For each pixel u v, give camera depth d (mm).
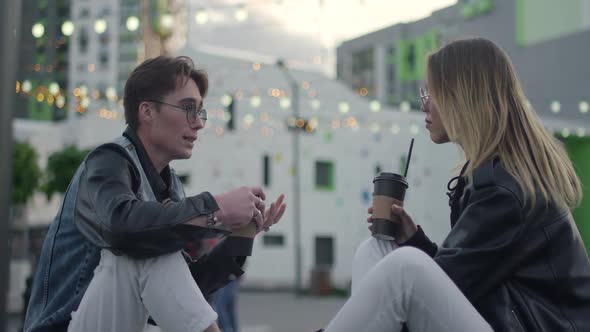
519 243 1692
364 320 1604
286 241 23453
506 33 22531
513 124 1841
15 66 3324
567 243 1743
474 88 1887
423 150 20578
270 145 23438
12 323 10953
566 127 15586
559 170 1827
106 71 36469
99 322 1677
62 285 1858
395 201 2096
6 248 3264
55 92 14141
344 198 24297
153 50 18750
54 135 24812
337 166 24266
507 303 1683
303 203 23672
